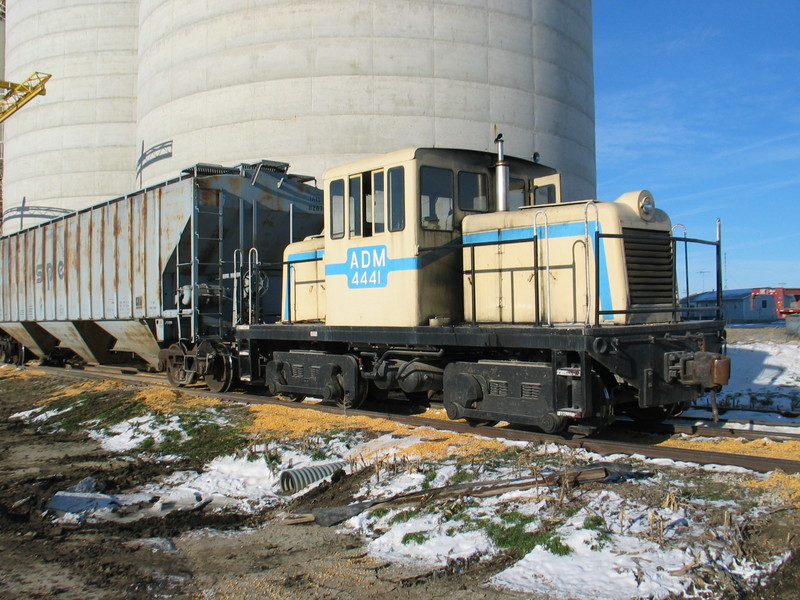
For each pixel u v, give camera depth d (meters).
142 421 9.98
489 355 8.54
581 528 4.77
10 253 20.91
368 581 4.46
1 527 5.95
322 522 5.63
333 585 4.45
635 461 6.53
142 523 5.95
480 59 26.06
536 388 7.50
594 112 32.22
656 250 7.98
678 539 4.55
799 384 12.33
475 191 9.18
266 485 6.95
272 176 13.34
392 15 25.17
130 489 7.07
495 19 26.41
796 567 4.23
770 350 15.88
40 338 20.33
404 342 8.67
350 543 5.21
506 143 26.41
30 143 38.91
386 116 25.06
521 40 26.98
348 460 7.30
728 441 7.65
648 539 4.55
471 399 8.12
